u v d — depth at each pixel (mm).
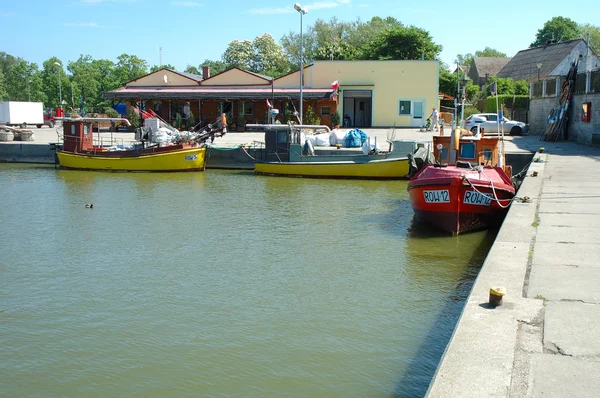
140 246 15234
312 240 15680
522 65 70625
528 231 11609
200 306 10758
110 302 11039
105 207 21016
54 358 8695
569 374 5621
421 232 16500
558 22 95875
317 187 25625
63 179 28906
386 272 12719
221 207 20828
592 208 13828
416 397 7391
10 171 32344
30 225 17906
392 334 9336
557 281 8430
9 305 10930
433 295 11195
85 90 87125
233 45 90188
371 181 27250
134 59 93188
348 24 85812
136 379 8031
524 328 6723
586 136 31250
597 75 29672
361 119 48219
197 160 31141
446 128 44500
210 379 7973
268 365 8328
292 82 48219
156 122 31938
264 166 29641
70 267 13406
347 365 8273
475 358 5945
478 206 15898
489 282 8383
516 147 30031
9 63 136500
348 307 10578
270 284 11969
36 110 56344
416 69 46438
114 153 31562
